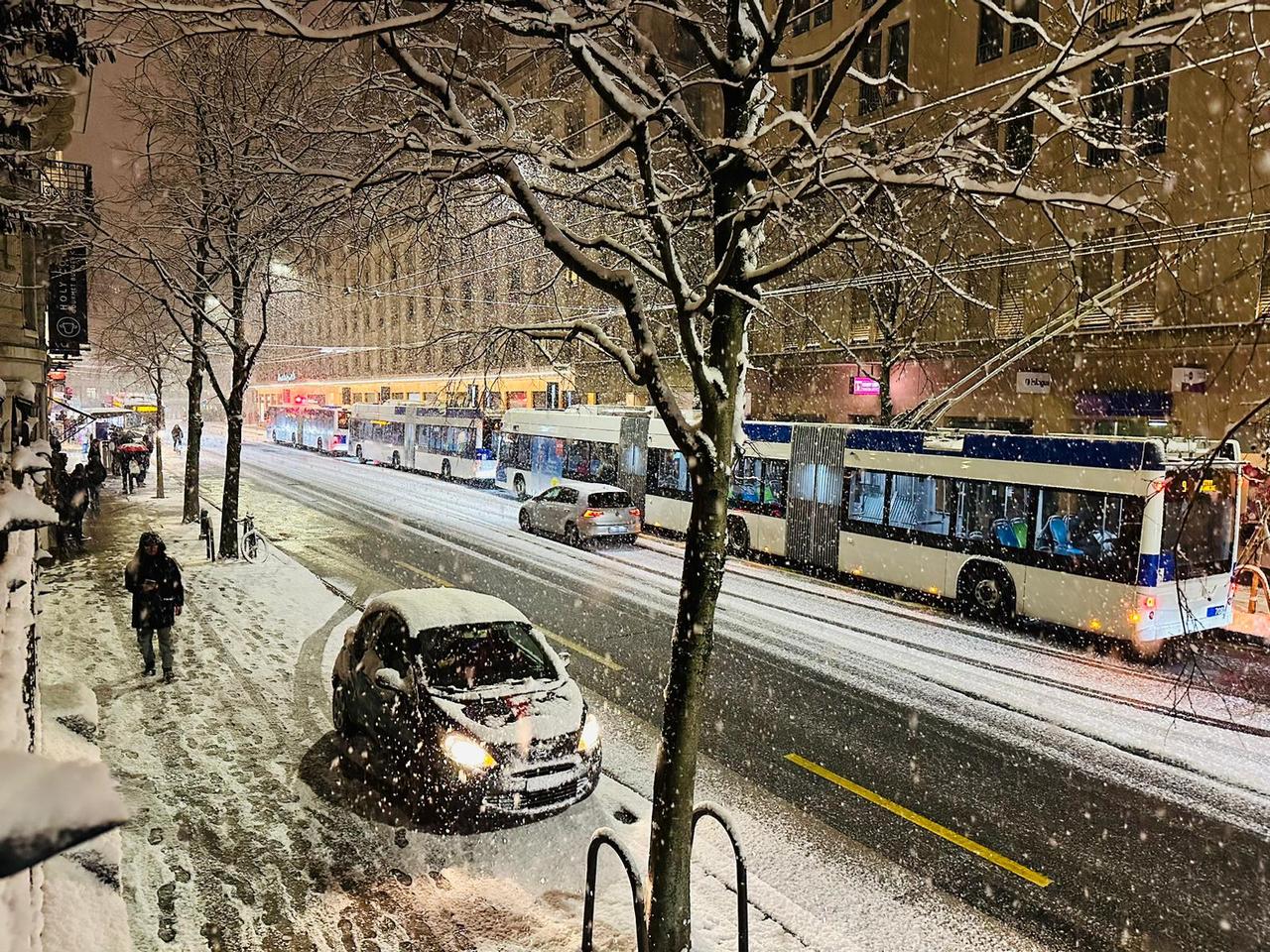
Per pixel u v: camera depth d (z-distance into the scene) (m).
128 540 19.58
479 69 6.53
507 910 5.69
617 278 4.84
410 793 6.89
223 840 6.45
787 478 19.48
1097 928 5.92
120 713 8.85
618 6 4.49
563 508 21.97
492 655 7.74
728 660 12.07
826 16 27.53
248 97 13.97
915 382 26.48
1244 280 18.22
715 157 5.03
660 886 4.94
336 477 37.47
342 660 8.42
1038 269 22.17
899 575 16.59
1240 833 7.36
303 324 49.78
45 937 4.53
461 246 8.02
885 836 7.16
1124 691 11.20
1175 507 12.79
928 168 5.19
